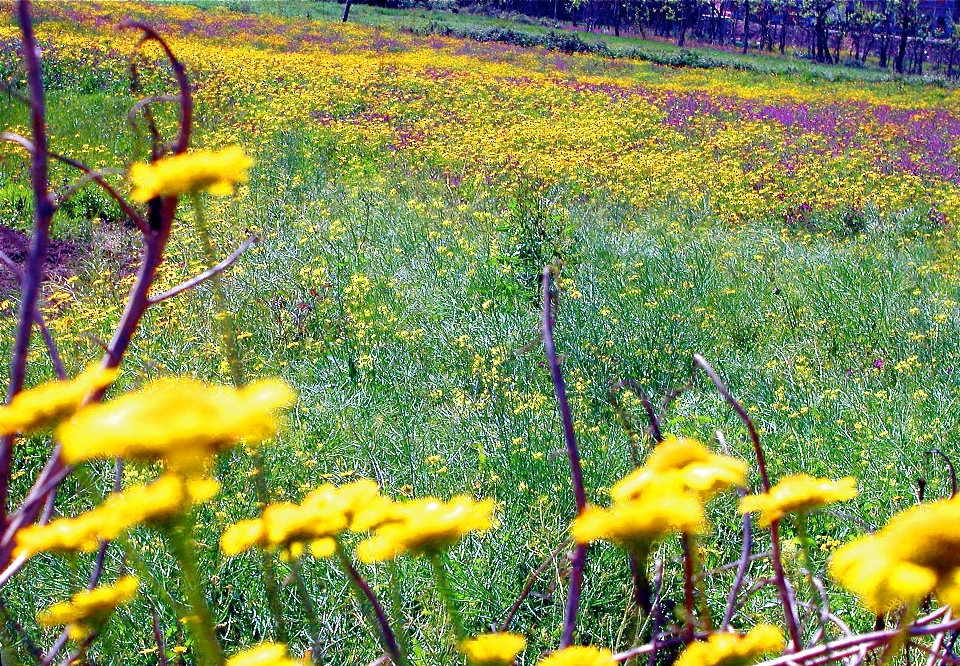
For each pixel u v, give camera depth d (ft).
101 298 21.22
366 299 22.09
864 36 305.53
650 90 94.68
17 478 12.21
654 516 3.49
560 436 14.30
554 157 45.39
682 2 283.59
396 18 193.88
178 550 3.29
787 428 15.26
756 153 55.42
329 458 13.57
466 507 4.02
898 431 14.90
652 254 26.53
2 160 35.24
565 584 10.14
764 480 4.81
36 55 3.70
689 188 40.04
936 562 2.84
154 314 20.20
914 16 272.31
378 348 18.88
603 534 3.52
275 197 32.89
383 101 66.08
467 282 23.21
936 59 304.91
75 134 42.80
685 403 16.17
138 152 3.98
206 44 104.94
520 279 22.68
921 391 16.69
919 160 55.98
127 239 28.35
